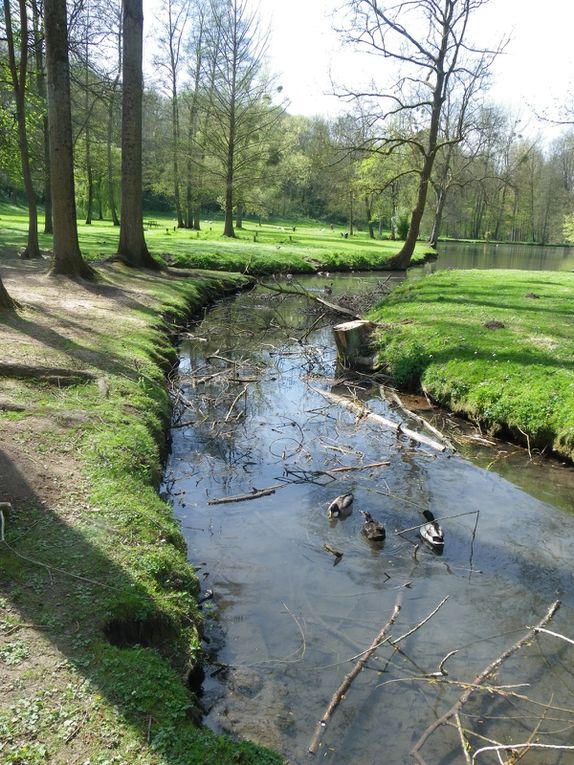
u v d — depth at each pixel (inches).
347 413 381.4
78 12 787.4
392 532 239.0
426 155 1092.5
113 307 505.4
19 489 195.8
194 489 269.6
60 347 354.9
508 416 340.8
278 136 1616.6
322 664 163.6
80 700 121.0
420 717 147.6
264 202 2027.6
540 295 688.4
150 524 196.2
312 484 280.4
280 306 778.2
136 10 662.5
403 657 167.9
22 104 646.5
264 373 467.8
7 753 106.2
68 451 230.5
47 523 182.1
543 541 236.1
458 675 161.9
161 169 1985.7
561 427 318.0
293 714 145.9
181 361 483.5
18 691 120.6
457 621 185.2
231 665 161.2
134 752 111.8
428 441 326.3
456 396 382.6
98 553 171.8
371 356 482.9
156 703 124.9
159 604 157.9
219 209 3011.8
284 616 183.5
